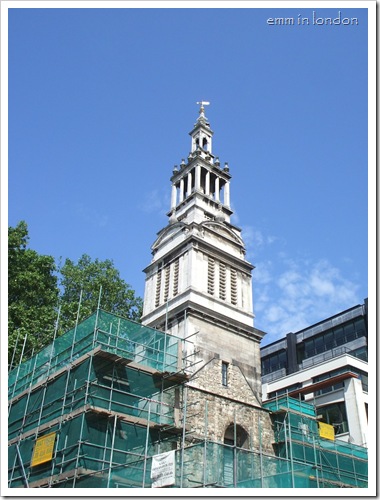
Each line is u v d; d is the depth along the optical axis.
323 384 55.56
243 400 36.88
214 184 52.22
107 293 54.41
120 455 26.70
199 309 39.06
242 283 44.91
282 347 80.44
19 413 33.75
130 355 30.34
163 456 24.45
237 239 47.31
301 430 36.56
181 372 32.31
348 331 72.00
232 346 39.53
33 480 27.73
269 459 29.97
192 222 44.66
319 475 32.31
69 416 27.12
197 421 31.30
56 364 32.06
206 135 55.12
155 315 42.84
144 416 29.11
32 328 42.34
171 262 44.72
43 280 45.94
